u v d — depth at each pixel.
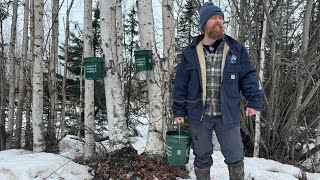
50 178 4.04
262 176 4.27
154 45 4.46
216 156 4.95
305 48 5.67
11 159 4.72
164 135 4.53
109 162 4.21
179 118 3.28
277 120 6.05
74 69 14.42
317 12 6.83
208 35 3.02
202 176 3.33
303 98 6.27
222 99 3.06
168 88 4.65
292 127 5.90
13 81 8.90
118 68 4.53
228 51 3.07
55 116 8.77
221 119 3.13
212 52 3.12
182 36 9.02
